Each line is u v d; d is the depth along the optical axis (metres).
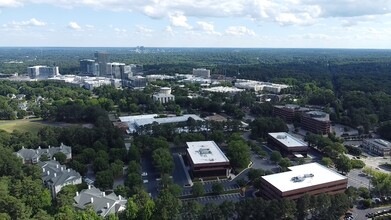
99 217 186.25
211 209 195.62
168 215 192.88
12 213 185.62
